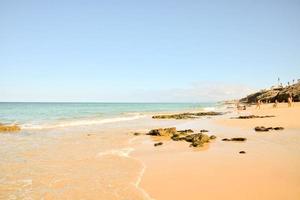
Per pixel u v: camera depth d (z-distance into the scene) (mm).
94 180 10328
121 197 8555
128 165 12562
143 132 25562
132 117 49750
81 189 9344
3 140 20266
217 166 11820
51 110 73312
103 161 13406
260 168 11180
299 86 89500
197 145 17359
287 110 48438
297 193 8320
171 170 11461
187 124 34312
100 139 21062
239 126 28391
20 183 10047
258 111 52438
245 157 13352
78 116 49875
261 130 23625
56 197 8656
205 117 47875
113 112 70000
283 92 93438
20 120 38938
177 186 9391
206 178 10141
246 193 8453
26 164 12805
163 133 23109
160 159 13703
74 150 16328
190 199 8203
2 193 9031
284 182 9352
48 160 13656
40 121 37219
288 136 19891
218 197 8242
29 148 16953
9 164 12789
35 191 9211
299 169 10883
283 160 12477
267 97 100688
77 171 11609
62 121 37531
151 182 9938
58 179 10500
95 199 8422
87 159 13859
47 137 21953
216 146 17000
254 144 17141
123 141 20094
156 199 8320
